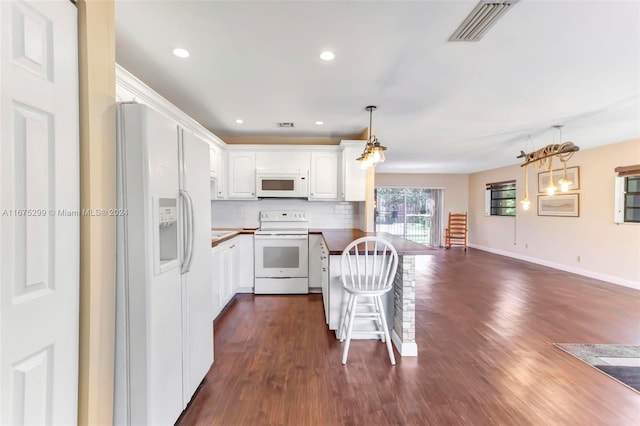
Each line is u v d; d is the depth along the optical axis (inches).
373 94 106.7
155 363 53.2
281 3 58.9
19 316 33.9
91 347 44.8
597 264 194.9
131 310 51.7
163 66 85.8
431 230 351.6
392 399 71.9
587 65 84.9
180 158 62.9
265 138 176.4
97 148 46.0
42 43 36.7
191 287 67.9
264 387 76.4
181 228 63.0
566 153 151.1
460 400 71.7
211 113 129.0
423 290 166.4
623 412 67.9
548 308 137.2
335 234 143.3
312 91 104.3
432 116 132.7
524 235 262.4
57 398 39.4
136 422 52.0
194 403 70.0
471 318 124.7
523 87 100.4
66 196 40.8
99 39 46.4
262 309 135.3
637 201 174.6
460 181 350.6
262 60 82.4
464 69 87.4
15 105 33.3
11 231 33.1
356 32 69.0
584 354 94.3
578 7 59.7
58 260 39.4
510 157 239.6
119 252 51.5
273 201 177.8
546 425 63.8
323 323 118.9
